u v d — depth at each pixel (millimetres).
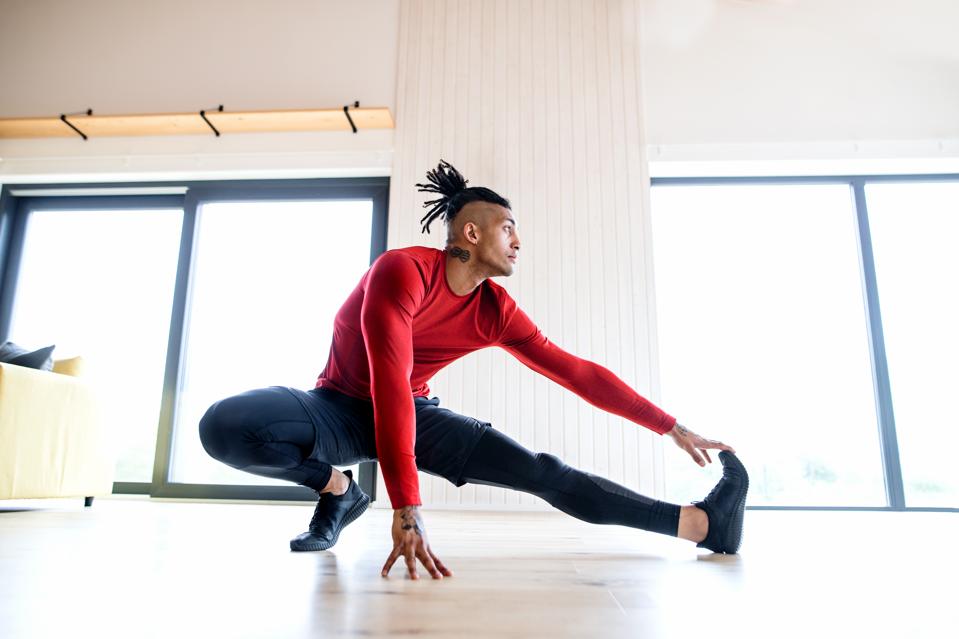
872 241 3566
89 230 3879
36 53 3889
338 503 1403
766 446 3283
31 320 3738
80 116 3566
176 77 3781
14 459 2258
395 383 1010
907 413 3311
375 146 3602
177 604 780
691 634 672
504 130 3580
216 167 3654
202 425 1245
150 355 3576
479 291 1362
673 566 1170
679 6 3719
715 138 3553
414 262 1193
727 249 3602
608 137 3555
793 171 3611
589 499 1281
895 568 1192
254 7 3836
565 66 3660
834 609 813
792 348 3422
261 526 1914
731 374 3395
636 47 3670
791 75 3605
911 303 3469
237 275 3645
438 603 797
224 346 3525
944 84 3545
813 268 3557
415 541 960
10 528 1748
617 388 1405
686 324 3492
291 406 1257
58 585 907
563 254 3404
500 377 3242
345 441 1340
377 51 3727
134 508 2660
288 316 3557
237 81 3748
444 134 3588
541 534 1819
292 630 656
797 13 3604
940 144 3473
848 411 3330
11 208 3855
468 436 1292
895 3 3348
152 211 3895
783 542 1673
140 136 3734
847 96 3566
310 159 3609
